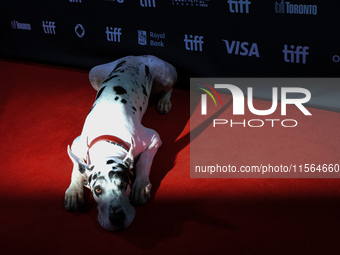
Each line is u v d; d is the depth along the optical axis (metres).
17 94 3.01
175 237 1.81
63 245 1.81
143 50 3.05
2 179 2.21
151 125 2.56
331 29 2.38
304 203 1.94
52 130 2.58
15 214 1.99
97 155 1.89
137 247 1.77
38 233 1.88
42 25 3.33
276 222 1.85
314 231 1.80
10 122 2.69
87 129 2.09
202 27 2.76
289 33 2.51
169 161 2.26
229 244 1.76
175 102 2.80
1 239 1.86
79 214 1.96
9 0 3.35
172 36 2.88
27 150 2.42
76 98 2.92
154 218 1.91
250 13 2.57
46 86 3.11
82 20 3.15
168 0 2.77
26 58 3.56
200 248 1.75
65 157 2.34
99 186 1.73
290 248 1.72
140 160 2.11
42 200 2.06
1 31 3.53
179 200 2.00
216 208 1.95
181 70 2.97
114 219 1.67
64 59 3.40
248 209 1.93
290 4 2.43
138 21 2.95
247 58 2.71
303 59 2.54
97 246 1.79
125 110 2.16
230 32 2.69
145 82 2.55
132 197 1.96
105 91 2.30
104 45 3.18
